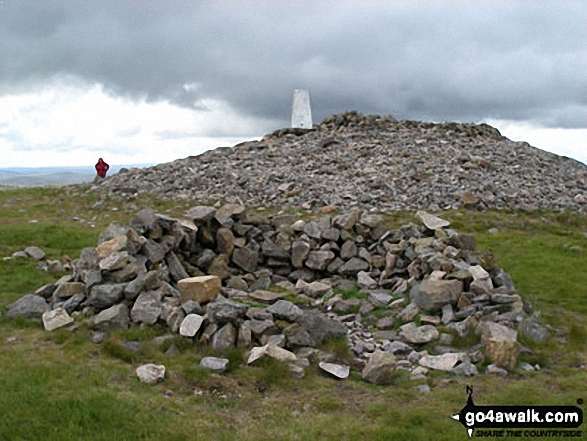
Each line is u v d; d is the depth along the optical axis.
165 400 6.23
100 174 25.88
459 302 9.11
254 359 7.24
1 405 5.74
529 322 8.73
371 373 7.08
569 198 20.02
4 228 16.12
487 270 10.54
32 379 6.36
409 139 25.89
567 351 8.23
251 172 22.81
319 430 5.77
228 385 6.76
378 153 23.91
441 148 24.48
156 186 22.44
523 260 13.37
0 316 8.74
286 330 8.06
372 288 10.89
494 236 15.79
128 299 8.76
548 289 11.23
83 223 18.05
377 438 5.64
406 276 11.12
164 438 5.48
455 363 7.54
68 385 6.32
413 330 8.59
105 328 8.14
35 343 7.70
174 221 11.16
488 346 7.70
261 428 5.81
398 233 12.09
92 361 7.12
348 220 12.43
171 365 7.12
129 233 10.01
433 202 18.80
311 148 25.36
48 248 14.46
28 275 11.46
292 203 19.33
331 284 11.32
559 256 13.88
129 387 6.45
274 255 12.09
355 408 6.36
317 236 12.34
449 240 11.44
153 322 8.25
